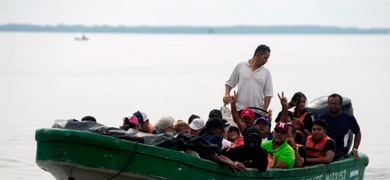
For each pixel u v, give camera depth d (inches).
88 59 4680.1
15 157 1069.1
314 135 808.9
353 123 858.8
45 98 1991.9
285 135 746.2
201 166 668.1
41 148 666.2
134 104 1796.3
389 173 1011.3
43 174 964.0
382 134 1385.3
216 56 5280.5
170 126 768.3
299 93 875.4
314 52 6569.9
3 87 2389.3
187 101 1870.1
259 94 866.1
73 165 649.6
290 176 748.0
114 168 643.5
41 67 3636.8
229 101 847.1
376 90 2346.2
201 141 679.1
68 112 1644.9
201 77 2898.6
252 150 709.3
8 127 1385.3
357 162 885.2
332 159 811.4
